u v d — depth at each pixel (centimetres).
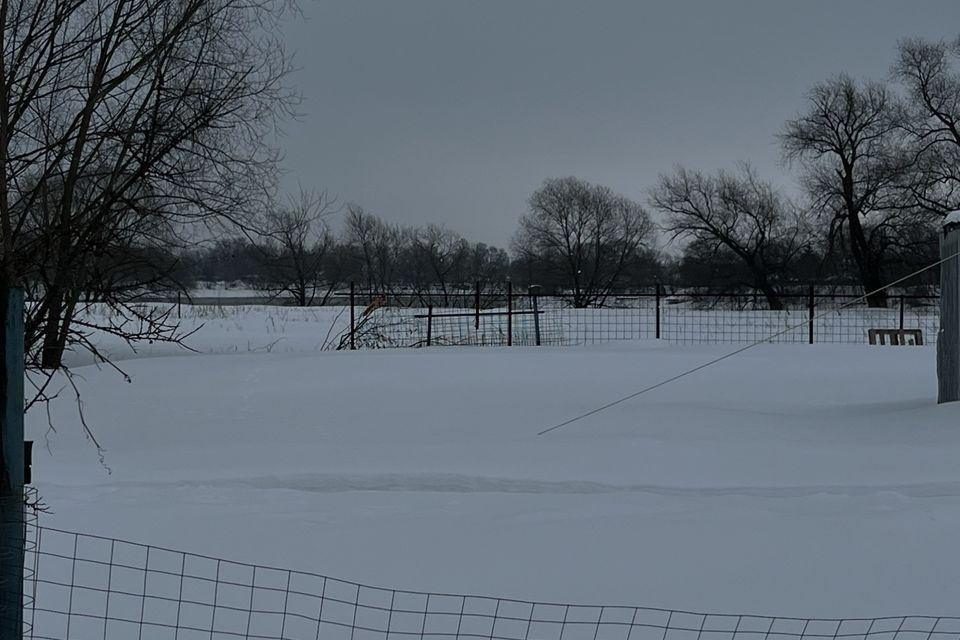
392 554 567
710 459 849
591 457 868
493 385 1416
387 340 2386
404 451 925
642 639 432
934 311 3941
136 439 1064
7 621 370
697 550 562
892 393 1327
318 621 450
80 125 782
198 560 558
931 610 464
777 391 1370
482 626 448
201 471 838
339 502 709
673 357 1709
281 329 3034
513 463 850
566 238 6975
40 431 1120
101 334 2247
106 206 598
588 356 1717
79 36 841
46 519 656
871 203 5297
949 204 5147
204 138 1154
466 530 616
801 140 5334
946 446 857
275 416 1197
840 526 604
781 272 5516
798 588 497
